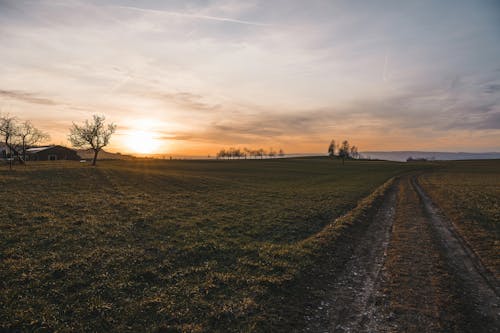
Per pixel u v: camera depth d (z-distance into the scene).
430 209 32.41
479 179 69.25
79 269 14.02
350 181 68.81
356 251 18.36
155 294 12.20
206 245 18.06
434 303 11.71
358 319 10.77
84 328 9.93
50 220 21.39
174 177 57.59
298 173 92.75
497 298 12.10
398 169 120.88
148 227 21.80
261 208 30.94
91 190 36.75
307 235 21.86
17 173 46.16
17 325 9.91
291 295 12.52
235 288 12.84
